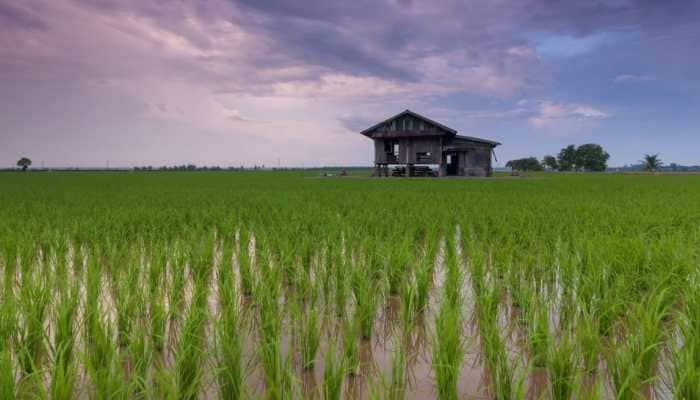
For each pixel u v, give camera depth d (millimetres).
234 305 3902
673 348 2812
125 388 2557
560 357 2756
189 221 9719
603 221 8352
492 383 2805
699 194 16266
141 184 28938
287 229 7609
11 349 3297
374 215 9617
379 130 39844
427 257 5664
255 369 3156
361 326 3865
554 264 5430
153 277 4879
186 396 2541
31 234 6961
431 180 33688
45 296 4000
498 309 4430
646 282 4684
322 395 2633
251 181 34500
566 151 121188
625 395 2582
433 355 2982
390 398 2566
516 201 13633
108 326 3211
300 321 3359
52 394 2441
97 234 7254
